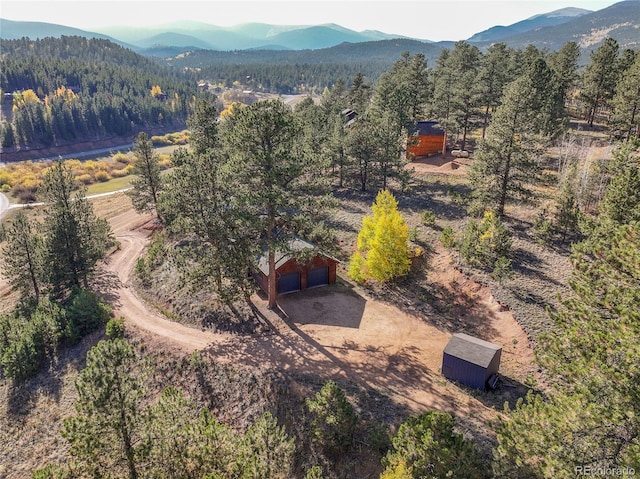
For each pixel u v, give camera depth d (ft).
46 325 119.96
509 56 283.18
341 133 203.00
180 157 155.94
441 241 141.79
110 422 60.34
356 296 128.57
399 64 333.62
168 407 67.31
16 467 89.66
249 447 65.31
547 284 112.16
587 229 86.63
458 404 84.28
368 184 209.56
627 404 42.80
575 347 51.01
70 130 568.00
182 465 65.21
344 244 156.04
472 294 116.26
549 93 197.98
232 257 112.16
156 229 205.57
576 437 46.11
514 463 54.44
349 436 74.59
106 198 304.50
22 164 458.09
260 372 96.48
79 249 142.51
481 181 145.07
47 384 110.01
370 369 96.27
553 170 176.65
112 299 138.10
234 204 109.40
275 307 123.03
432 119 272.31
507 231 125.80
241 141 104.99
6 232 141.08
